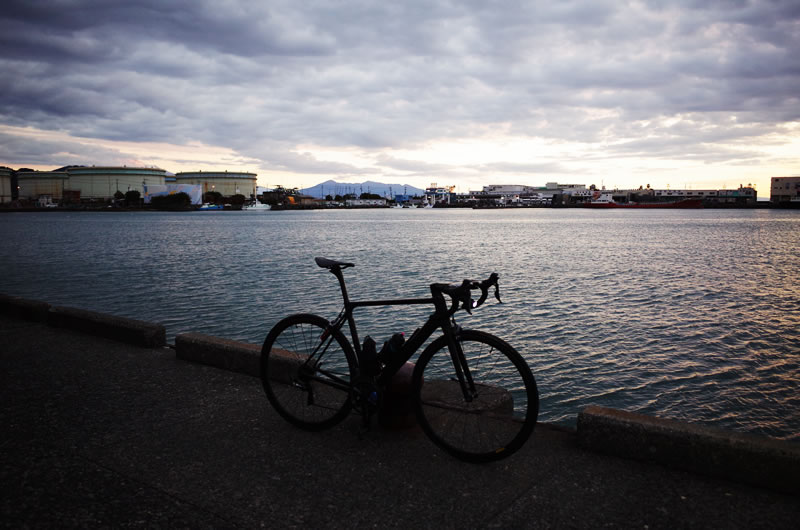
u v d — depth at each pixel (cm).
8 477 297
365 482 291
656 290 2195
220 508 265
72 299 2006
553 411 957
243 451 331
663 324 1567
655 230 8038
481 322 1583
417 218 15738
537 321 1598
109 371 493
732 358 1246
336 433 358
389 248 4566
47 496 276
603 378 1112
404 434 356
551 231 7788
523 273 2783
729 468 280
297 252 4122
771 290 2200
